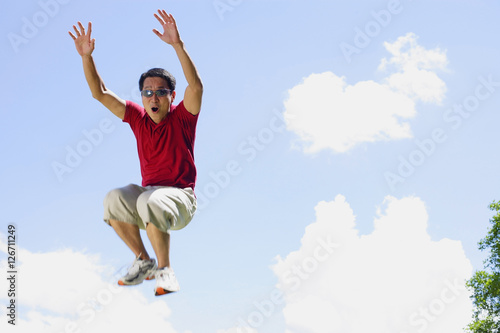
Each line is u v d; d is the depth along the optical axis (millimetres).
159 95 5219
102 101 5316
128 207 4957
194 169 5316
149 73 5301
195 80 5039
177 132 5227
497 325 21594
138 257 4969
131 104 5383
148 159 5234
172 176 5168
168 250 4848
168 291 4684
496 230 22641
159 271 4742
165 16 4992
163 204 4820
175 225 5039
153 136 5230
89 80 5254
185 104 5184
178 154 5203
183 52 4977
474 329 21859
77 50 5277
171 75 5367
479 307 22125
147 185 5227
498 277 21641
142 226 5160
